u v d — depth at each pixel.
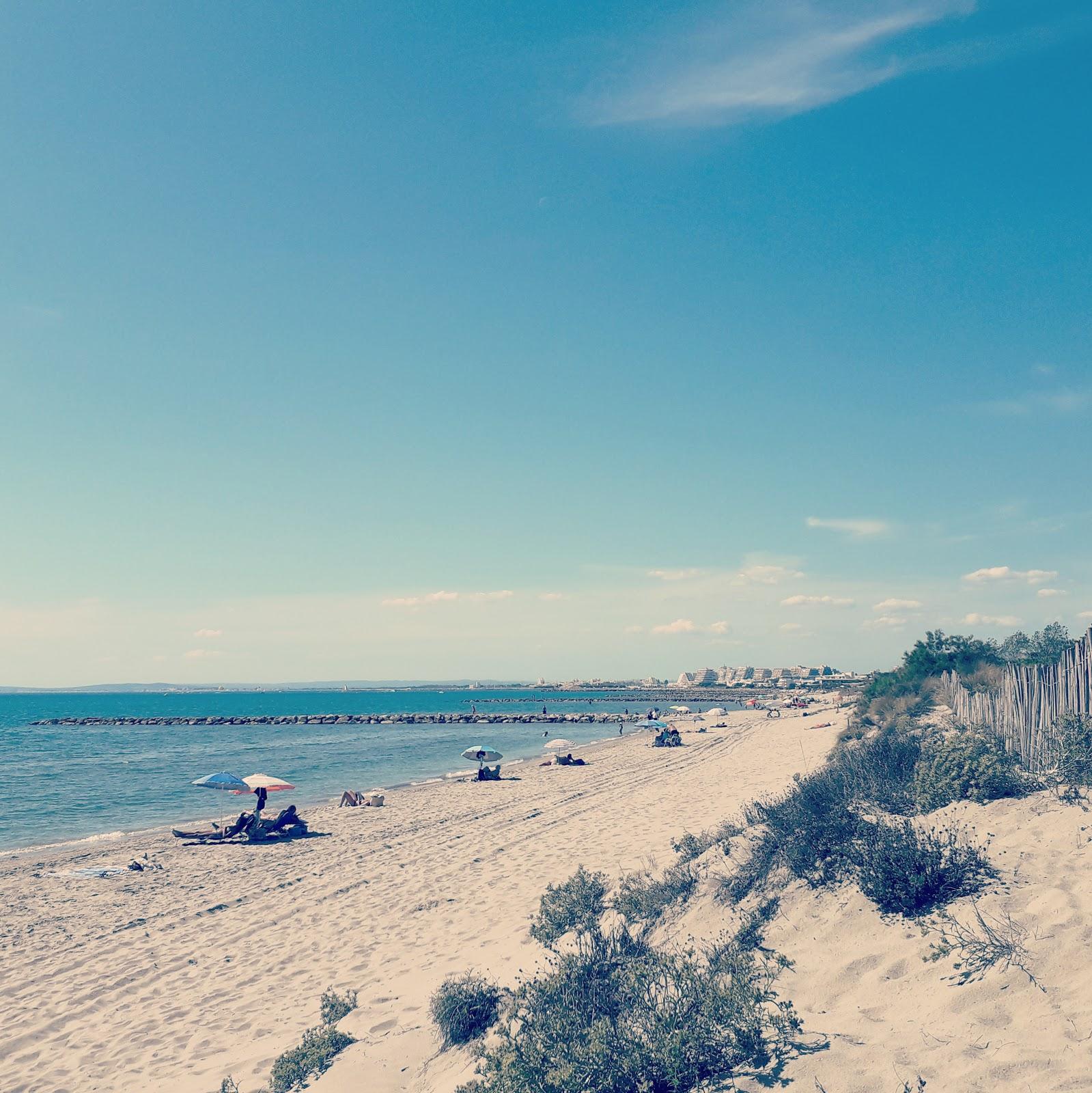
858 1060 4.88
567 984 6.60
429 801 27.77
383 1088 6.46
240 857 19.56
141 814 28.58
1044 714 9.79
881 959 6.19
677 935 7.75
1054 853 6.87
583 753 48.09
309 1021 8.72
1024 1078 4.34
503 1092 5.25
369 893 14.80
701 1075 5.16
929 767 9.25
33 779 39.25
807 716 61.47
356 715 108.25
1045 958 5.41
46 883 17.44
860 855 7.32
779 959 6.61
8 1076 8.44
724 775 26.19
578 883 10.73
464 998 7.25
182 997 10.33
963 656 26.47
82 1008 10.25
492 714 112.12
